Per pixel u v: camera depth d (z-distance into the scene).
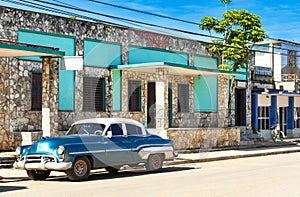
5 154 16.38
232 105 27.83
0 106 17.50
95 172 14.71
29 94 18.50
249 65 29.72
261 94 30.44
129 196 9.89
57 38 19.36
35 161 12.40
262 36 25.88
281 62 34.00
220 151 23.00
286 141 29.95
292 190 10.85
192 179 12.84
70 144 12.30
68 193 10.29
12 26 17.78
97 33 20.89
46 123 16.97
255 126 30.44
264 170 15.42
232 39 25.70
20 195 10.05
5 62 17.67
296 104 33.94
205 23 25.84
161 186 11.41
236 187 11.27
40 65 18.89
